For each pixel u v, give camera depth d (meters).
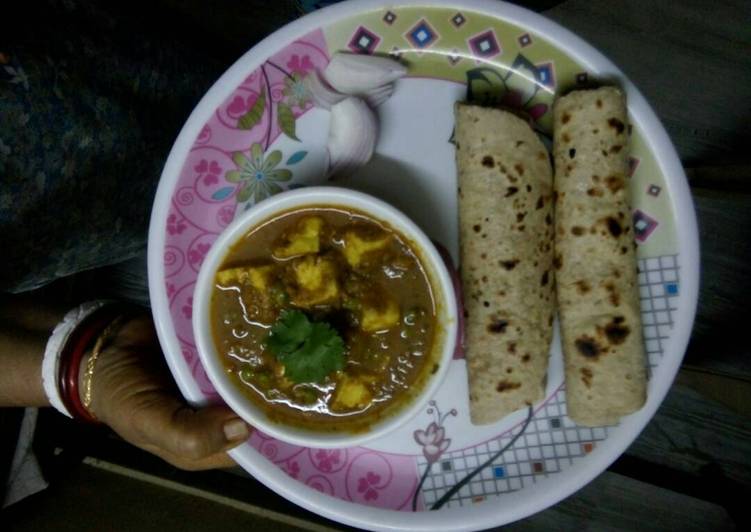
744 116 0.48
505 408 0.34
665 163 0.33
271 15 0.50
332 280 0.32
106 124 0.36
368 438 0.32
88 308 0.35
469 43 0.34
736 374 0.49
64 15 0.35
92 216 0.38
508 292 0.34
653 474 0.50
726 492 0.48
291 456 0.35
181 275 0.35
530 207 0.34
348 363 0.33
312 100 0.35
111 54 0.37
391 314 0.33
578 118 0.33
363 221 0.33
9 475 0.48
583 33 0.49
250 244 0.33
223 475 0.52
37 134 0.33
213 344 0.33
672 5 0.48
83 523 0.45
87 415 0.35
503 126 0.33
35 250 0.36
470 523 0.35
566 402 0.34
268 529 0.49
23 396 0.35
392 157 0.35
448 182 0.35
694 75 0.48
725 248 0.49
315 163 0.35
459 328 0.35
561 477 0.34
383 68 0.34
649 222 0.34
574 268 0.34
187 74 0.43
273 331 0.32
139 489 0.50
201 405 0.35
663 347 0.34
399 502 0.35
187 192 0.35
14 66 0.32
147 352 0.35
